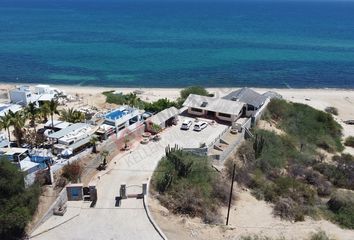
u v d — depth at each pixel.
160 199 49.59
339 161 72.12
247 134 72.19
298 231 47.06
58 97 96.44
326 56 190.25
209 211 48.75
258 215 50.50
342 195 56.19
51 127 68.81
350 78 151.38
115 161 58.84
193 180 53.22
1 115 75.44
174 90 126.25
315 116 92.56
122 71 152.25
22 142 64.06
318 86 139.62
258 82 141.25
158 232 43.41
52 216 45.59
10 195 41.78
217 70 156.38
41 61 166.50
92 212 46.66
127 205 48.19
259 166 62.84
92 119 74.12
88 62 166.12
